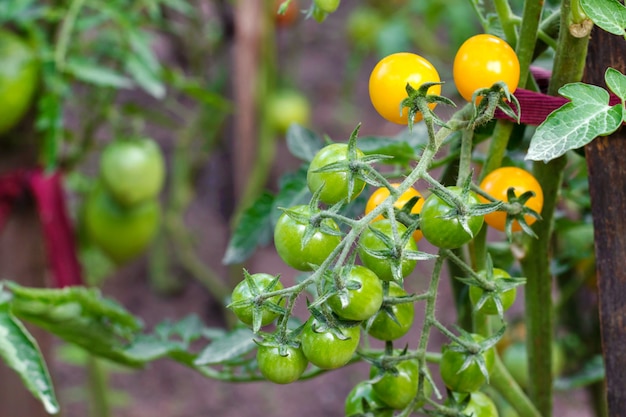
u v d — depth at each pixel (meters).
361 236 0.57
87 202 1.24
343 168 0.54
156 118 1.24
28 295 0.69
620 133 0.59
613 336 0.61
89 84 1.15
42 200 1.03
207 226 2.07
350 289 0.54
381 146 0.67
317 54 2.70
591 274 0.88
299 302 1.48
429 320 0.57
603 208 0.60
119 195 1.18
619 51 0.59
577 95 0.55
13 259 1.04
